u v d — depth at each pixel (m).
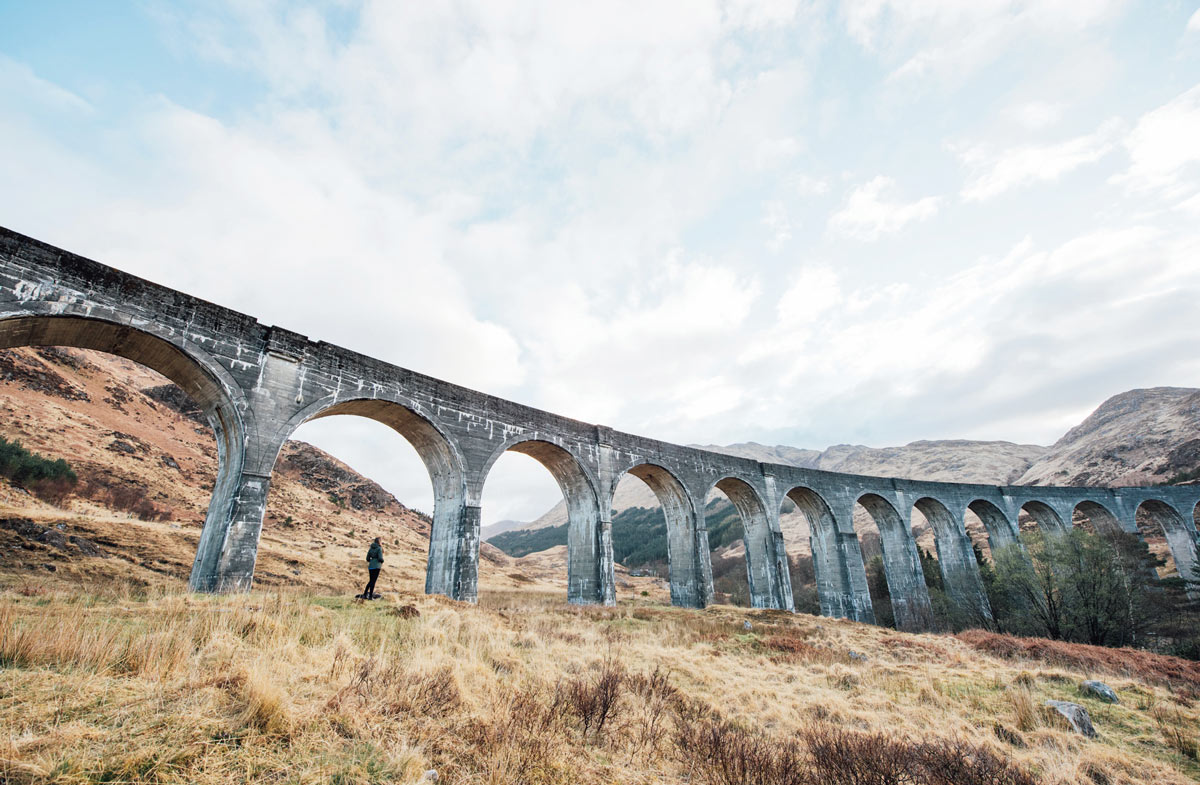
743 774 6.15
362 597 15.44
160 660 6.41
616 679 9.00
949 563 39.81
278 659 7.33
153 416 59.09
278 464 65.12
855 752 6.95
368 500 69.56
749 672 12.76
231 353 16.83
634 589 70.31
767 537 32.47
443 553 21.52
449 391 22.22
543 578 75.31
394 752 5.18
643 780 5.86
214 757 4.55
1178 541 47.03
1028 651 17.39
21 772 3.88
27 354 49.53
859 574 34.72
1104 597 27.28
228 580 15.15
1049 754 8.21
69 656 6.20
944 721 9.77
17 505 27.25
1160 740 9.15
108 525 26.12
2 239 13.34
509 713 6.76
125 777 4.07
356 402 19.89
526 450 26.83
